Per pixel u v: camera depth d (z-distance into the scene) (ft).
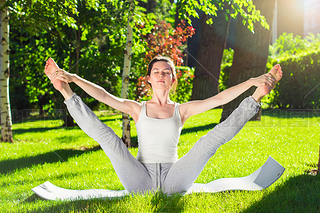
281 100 42.06
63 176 14.06
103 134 8.21
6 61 26.71
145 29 23.89
